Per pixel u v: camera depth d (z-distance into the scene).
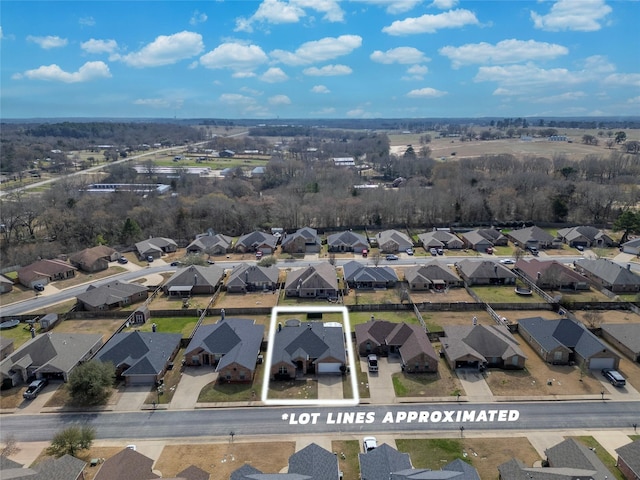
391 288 92.69
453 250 118.12
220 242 119.25
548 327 68.81
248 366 60.81
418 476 40.56
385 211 142.88
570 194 147.12
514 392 58.16
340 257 113.44
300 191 170.88
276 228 135.75
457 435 50.81
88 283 99.19
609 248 116.50
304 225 141.12
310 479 40.59
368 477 42.44
